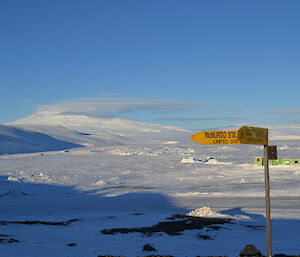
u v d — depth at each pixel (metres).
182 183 76.44
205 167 107.88
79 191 68.75
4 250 20.03
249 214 38.81
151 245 23.52
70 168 111.12
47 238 25.39
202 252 21.81
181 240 25.70
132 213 40.56
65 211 44.19
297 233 29.30
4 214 42.34
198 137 9.97
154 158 142.25
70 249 21.72
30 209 46.66
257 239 26.77
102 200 55.19
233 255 20.64
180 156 151.88
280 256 19.00
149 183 78.12
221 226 31.30
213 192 60.59
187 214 37.84
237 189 64.19
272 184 69.75
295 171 89.06
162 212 41.56
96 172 101.00
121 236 26.94
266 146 11.23
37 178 87.94
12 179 84.19
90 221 34.66
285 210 41.19
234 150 185.00
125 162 127.44
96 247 22.80
